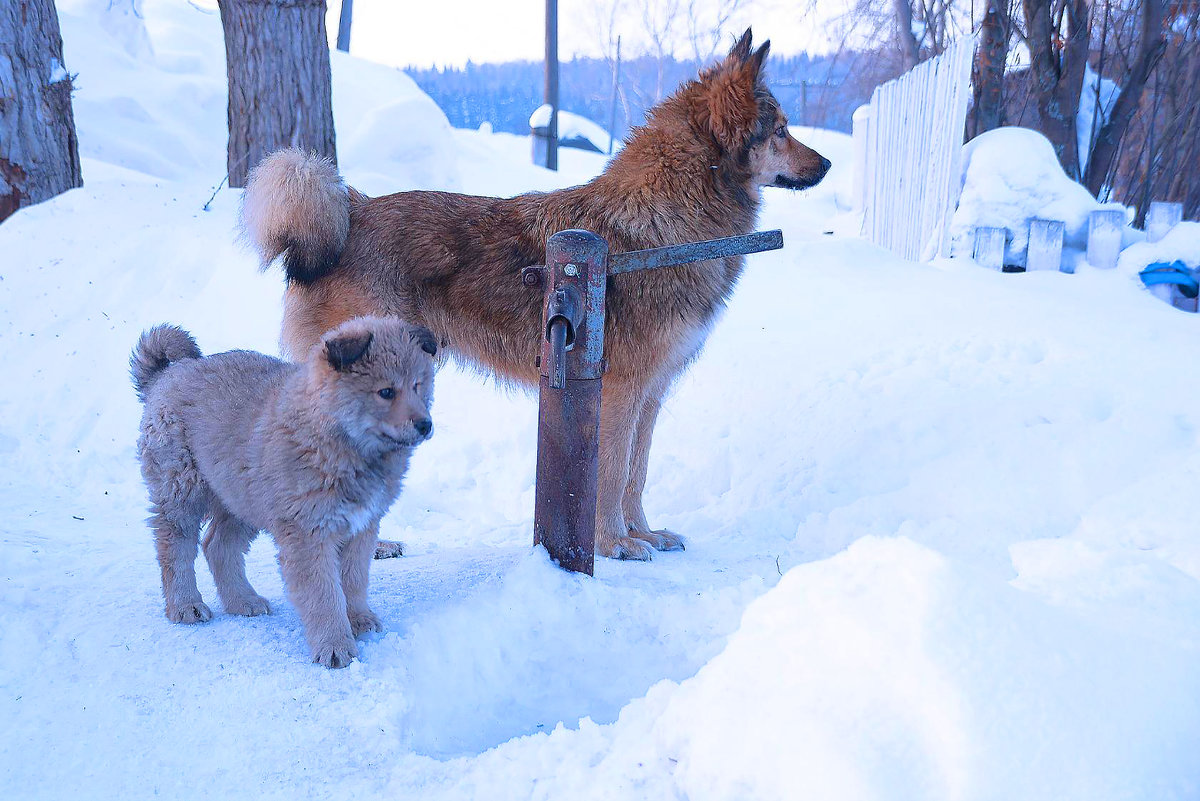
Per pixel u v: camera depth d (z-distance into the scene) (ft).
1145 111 50.08
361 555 11.88
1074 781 6.54
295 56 31.09
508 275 16.47
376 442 11.24
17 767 8.61
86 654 10.80
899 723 6.98
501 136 111.86
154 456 12.01
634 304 15.78
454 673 11.44
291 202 16.05
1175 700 7.25
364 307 16.47
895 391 20.98
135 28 53.88
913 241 37.35
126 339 23.79
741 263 17.52
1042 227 31.76
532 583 13.14
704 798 7.44
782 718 7.36
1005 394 19.92
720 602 12.92
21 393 22.20
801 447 20.04
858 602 7.86
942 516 16.39
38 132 29.76
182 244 26.55
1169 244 29.40
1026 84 47.98
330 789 8.41
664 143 16.39
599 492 16.22
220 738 9.19
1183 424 17.69
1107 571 10.37
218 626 11.86
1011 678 6.98
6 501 17.94
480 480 20.85
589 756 8.49
